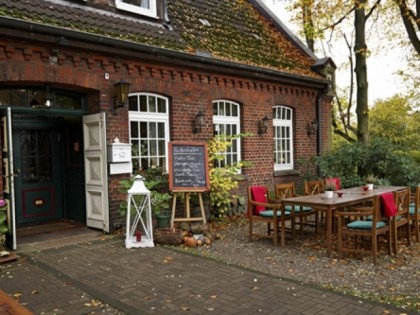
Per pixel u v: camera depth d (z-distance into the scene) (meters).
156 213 7.68
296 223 8.32
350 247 6.72
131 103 8.24
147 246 6.66
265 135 11.05
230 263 5.73
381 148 11.45
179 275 5.15
